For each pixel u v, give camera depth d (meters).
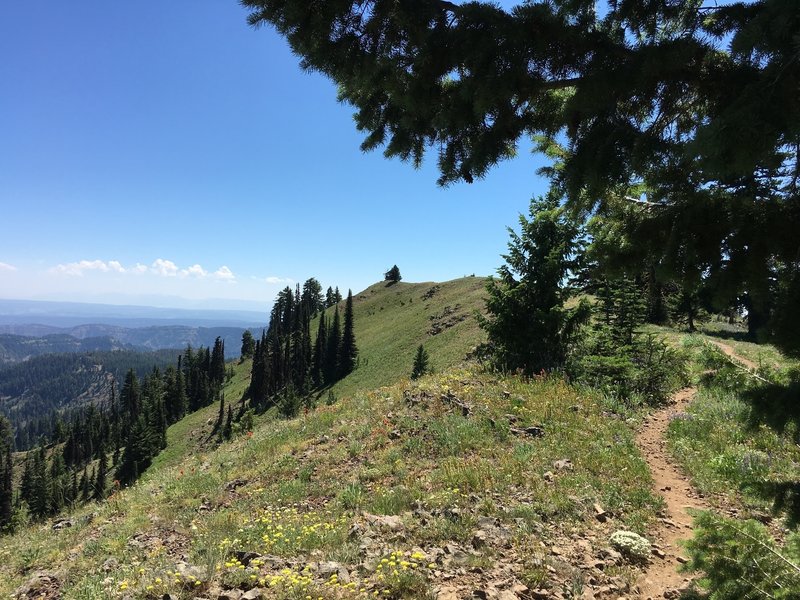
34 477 87.62
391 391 15.60
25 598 6.53
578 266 15.56
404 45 3.23
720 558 3.70
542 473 8.28
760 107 2.27
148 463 81.56
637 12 3.05
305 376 91.75
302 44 3.22
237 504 8.98
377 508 7.50
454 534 6.23
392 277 146.50
